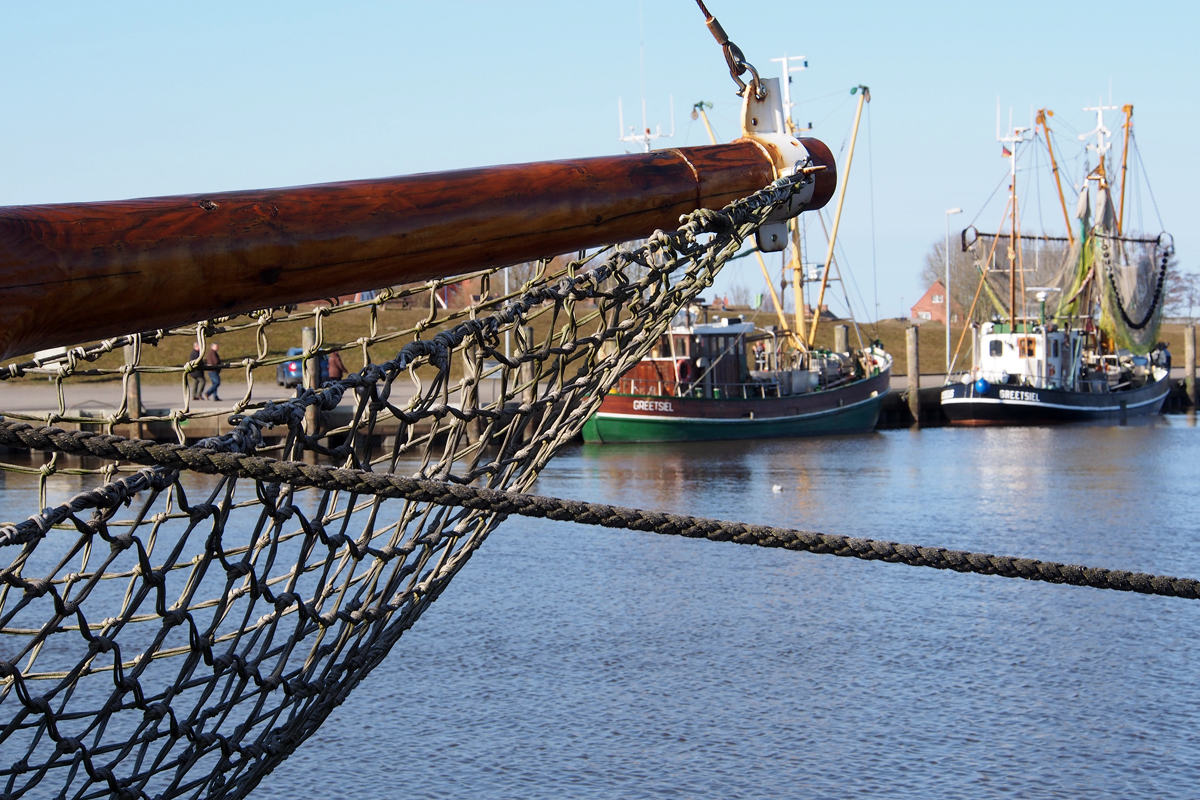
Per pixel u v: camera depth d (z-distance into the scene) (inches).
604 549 647.1
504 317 124.6
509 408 136.8
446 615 495.2
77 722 334.6
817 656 433.1
